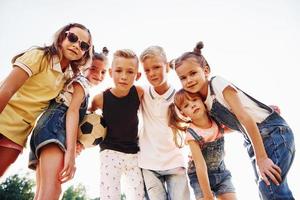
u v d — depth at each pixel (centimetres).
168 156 221
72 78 185
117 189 208
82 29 189
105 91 234
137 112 233
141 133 230
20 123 169
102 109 228
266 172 158
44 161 157
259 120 182
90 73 243
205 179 202
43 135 161
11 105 169
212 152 217
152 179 216
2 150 166
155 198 212
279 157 165
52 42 181
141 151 224
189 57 204
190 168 226
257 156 167
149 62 226
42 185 153
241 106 181
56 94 178
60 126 168
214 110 199
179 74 206
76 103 177
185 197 213
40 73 173
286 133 174
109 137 220
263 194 160
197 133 212
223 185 222
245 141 194
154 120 229
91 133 209
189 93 213
